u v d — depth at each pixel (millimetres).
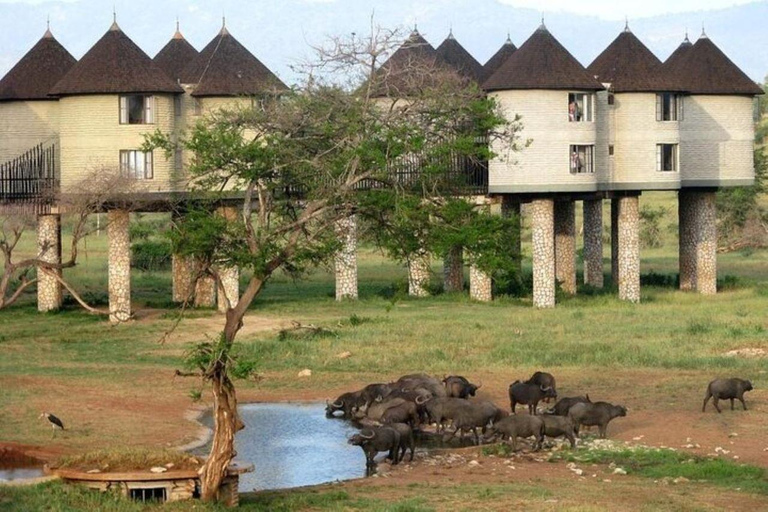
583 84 77438
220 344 31641
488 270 38562
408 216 36500
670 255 123438
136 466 32469
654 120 82312
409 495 34156
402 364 56500
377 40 65438
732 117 88062
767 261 117562
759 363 55719
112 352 60500
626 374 53531
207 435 43031
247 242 35125
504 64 78250
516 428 40438
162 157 71812
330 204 36688
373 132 39250
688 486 35500
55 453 38906
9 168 75312
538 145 77125
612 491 34750
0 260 103250
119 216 72625
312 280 97625
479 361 56875
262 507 32406
